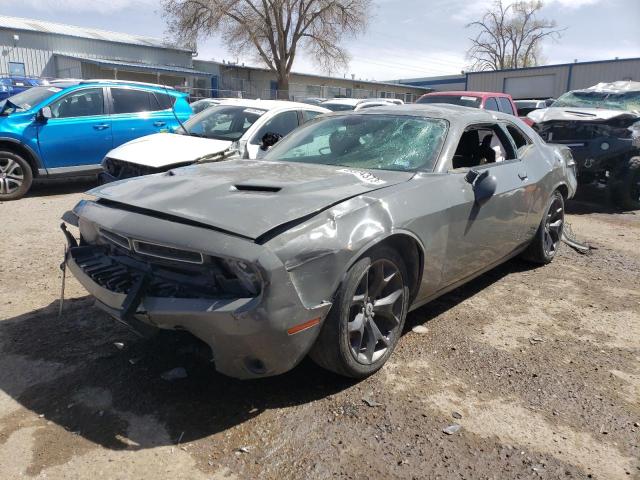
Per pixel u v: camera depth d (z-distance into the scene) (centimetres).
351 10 3681
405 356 342
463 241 366
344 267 273
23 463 236
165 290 269
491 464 245
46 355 328
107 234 304
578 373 328
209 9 3500
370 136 398
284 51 3712
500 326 394
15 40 2969
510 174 430
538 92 3319
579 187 1045
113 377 306
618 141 830
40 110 800
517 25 5544
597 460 250
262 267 243
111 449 247
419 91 5097
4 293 424
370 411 281
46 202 789
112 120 859
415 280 335
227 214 267
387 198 308
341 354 284
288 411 279
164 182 323
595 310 430
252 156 670
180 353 334
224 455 246
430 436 263
